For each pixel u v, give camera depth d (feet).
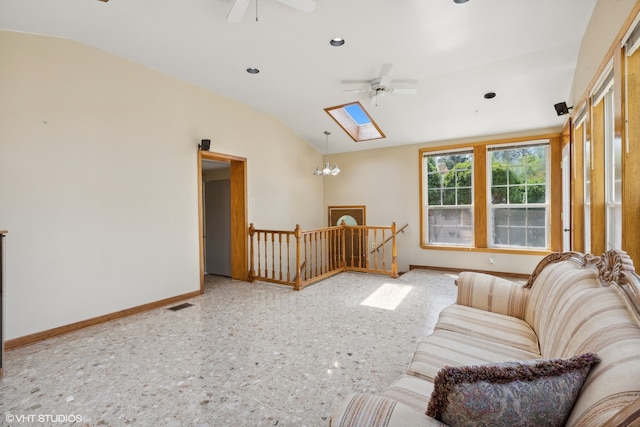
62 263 9.83
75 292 10.09
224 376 7.07
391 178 20.22
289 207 19.60
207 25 9.51
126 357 8.06
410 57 11.12
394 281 15.85
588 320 3.61
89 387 6.71
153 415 5.77
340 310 11.52
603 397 2.22
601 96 8.16
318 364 7.54
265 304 12.39
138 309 11.68
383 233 17.29
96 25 9.41
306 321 10.44
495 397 2.48
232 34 9.96
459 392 2.55
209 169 20.24
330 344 8.65
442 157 18.70
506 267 16.60
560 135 15.35
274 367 7.43
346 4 8.46
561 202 15.30
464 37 9.89
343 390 6.46
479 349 5.19
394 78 12.71
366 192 21.20
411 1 8.32
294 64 11.85
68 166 10.02
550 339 4.58
